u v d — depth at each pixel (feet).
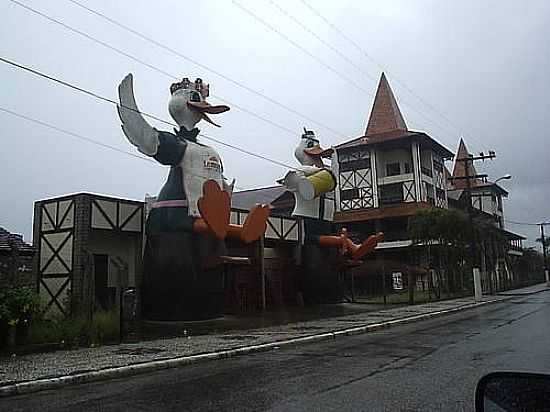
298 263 95.50
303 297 93.71
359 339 50.01
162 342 46.93
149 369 34.91
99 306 63.52
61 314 61.26
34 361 36.73
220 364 37.01
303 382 28.91
